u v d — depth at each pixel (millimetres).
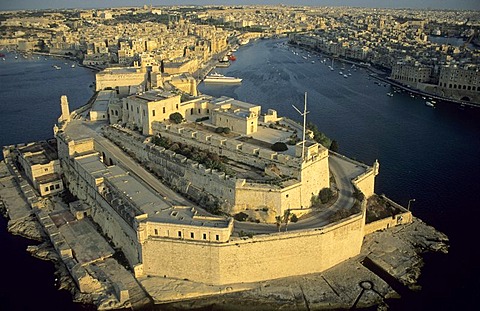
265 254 115625
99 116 196250
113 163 159500
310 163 132125
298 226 121312
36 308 108438
